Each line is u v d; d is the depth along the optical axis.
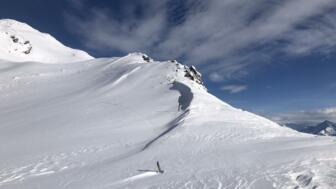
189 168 21.48
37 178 23.47
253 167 19.77
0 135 42.62
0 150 34.56
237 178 17.89
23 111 59.06
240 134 32.16
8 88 81.56
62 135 39.28
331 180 16.05
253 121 40.72
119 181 20.16
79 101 60.91
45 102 65.31
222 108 45.91
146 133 37.81
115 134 37.91
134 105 54.03
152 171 21.62
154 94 60.88
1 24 194.62
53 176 23.61
